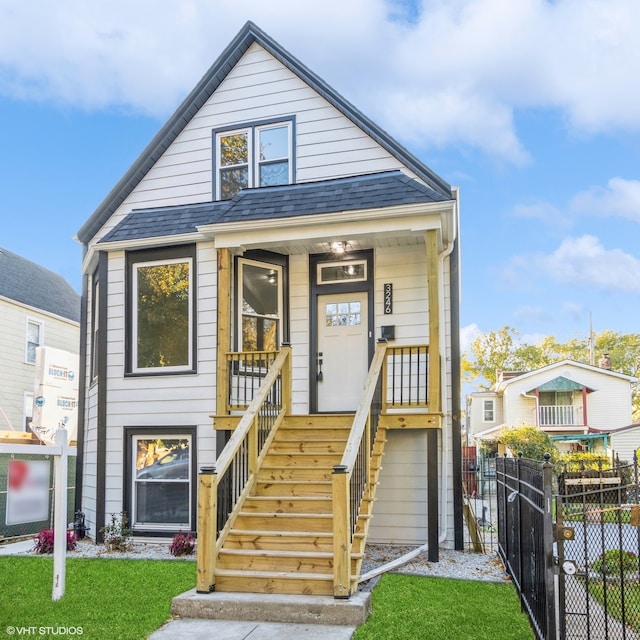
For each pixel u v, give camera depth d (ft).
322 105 32.73
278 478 24.68
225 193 34.14
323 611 17.44
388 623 17.03
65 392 29.32
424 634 16.05
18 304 62.59
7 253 71.20
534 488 14.47
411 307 30.25
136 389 32.24
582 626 17.33
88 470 35.27
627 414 98.84
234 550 20.34
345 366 31.01
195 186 34.45
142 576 22.74
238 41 34.12
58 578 19.63
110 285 33.37
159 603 19.24
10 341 61.67
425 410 29.12
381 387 26.48
